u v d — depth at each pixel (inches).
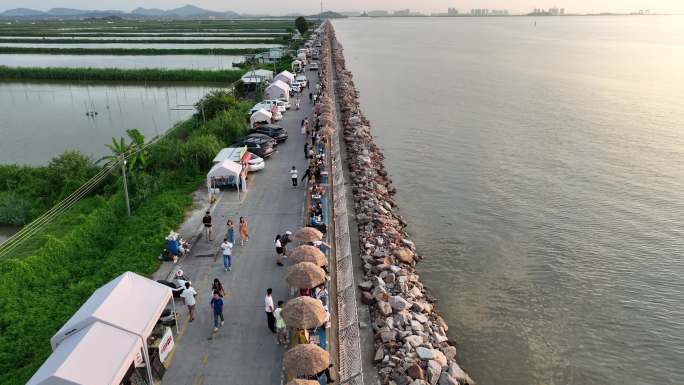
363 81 4175.7
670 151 2202.3
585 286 1168.8
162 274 1023.6
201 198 1441.9
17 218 1450.5
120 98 3442.4
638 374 901.2
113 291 721.6
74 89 3818.9
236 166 1440.7
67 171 1641.2
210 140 1777.8
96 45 7249.0
